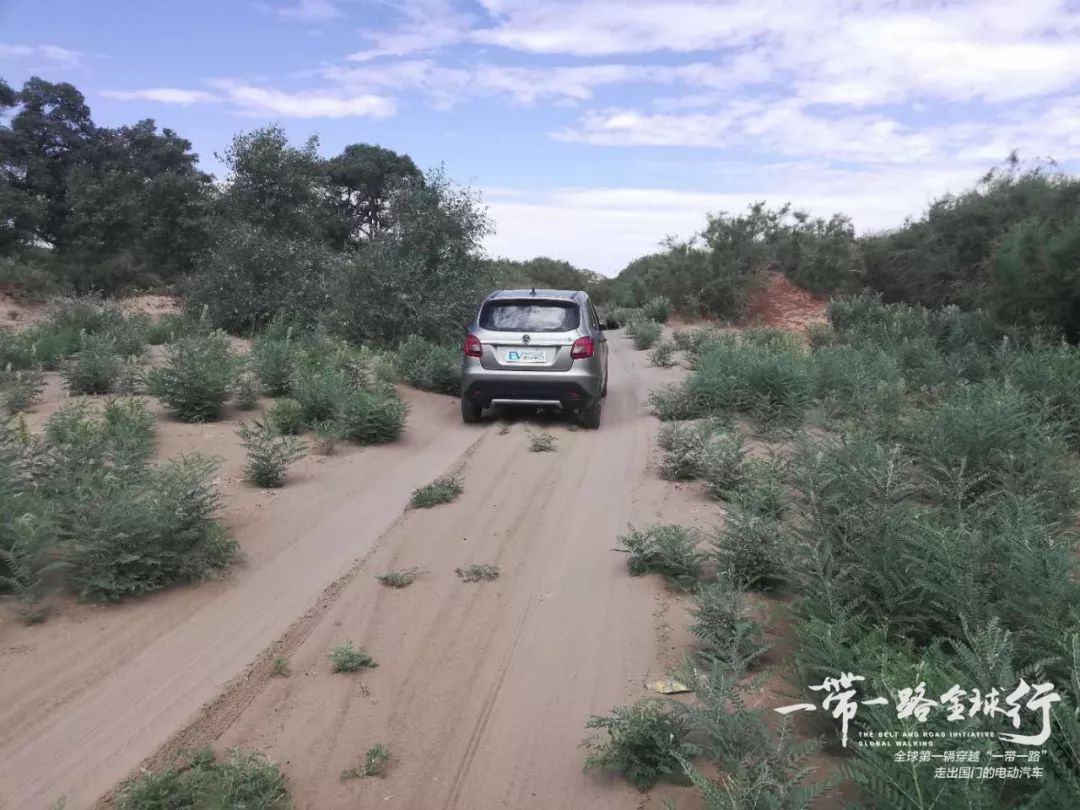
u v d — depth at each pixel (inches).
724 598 178.9
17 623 194.1
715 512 273.9
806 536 207.6
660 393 462.0
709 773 138.9
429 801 135.8
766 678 161.6
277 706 163.6
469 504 291.6
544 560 239.5
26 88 1547.7
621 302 1366.9
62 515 219.3
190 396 387.2
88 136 1605.6
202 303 751.1
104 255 1355.8
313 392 394.3
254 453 307.4
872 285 1155.9
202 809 131.5
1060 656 137.3
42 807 133.3
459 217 743.1
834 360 495.8
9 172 1459.2
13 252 1240.8
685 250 1234.6
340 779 141.2
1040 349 466.9
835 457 257.4
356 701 165.6
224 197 812.0
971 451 278.8
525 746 150.4
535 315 422.6
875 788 113.9
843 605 172.9
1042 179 908.0
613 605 208.1
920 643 169.5
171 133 1717.5
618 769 140.7
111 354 495.5
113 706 162.1
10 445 286.7
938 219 989.8
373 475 327.6
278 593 216.4
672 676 168.6
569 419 454.6
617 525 267.7
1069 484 267.7
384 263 716.7
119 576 209.3
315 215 844.0
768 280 1209.4
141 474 254.2
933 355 545.3
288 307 729.6
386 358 594.2
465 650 186.7
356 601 211.9
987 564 173.5
